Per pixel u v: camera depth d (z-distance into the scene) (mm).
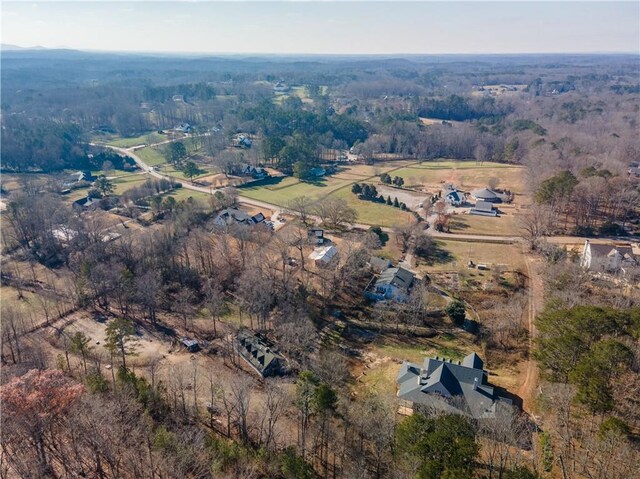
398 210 169375
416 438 52438
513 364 82750
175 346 90438
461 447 49188
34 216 138000
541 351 72250
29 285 117438
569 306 82562
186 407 69625
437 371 73438
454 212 165500
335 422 66438
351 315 102438
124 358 79438
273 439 61438
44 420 55500
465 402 68812
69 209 159750
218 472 53250
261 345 86875
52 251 134750
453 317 96875
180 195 185625
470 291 110562
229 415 65312
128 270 109938
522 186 188125
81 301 105812
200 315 103188
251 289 101875
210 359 86125
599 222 145750
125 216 163000
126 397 61094
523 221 144125
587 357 62531
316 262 123312
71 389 59219
